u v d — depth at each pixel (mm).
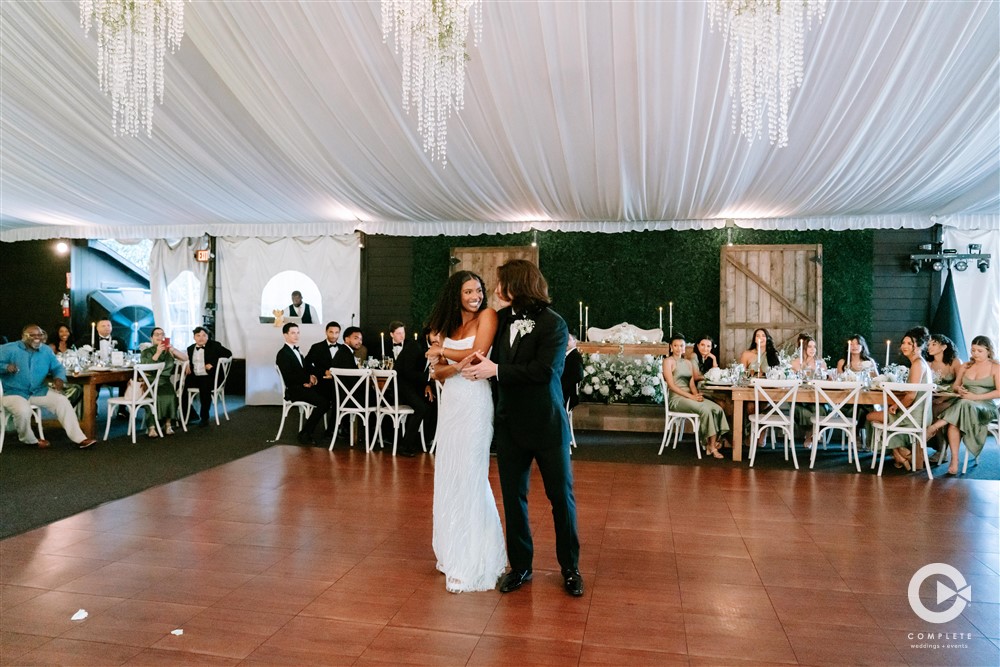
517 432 3150
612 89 5352
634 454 6598
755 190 7648
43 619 2893
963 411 5676
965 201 7988
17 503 4672
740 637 2750
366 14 4672
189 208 9359
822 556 3693
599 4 4367
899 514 4504
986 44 4625
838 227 8859
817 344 8750
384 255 10148
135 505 4633
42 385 6668
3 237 11039
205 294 10508
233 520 4305
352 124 6312
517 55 5008
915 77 5016
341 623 2865
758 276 8922
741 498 4910
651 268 9438
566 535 3180
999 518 4418
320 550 3760
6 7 5059
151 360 7543
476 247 9789
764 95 4801
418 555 3689
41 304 11125
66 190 8625
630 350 8570
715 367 7246
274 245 10336
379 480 5367
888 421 5938
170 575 3389
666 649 2646
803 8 4027
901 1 4203
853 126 5773
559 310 9672
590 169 7039
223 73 5660
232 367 10750
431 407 6477
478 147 6629
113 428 7895
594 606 3041
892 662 2555
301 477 5465
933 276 8781
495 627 2830
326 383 7293
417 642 2697
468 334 3344
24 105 6355
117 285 11859
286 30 4977
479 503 3270
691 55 4820
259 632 2781
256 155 7273
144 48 5152
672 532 4117
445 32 4469
